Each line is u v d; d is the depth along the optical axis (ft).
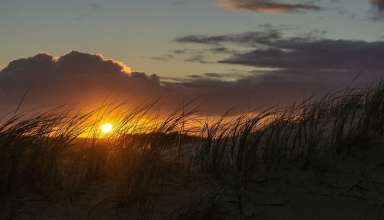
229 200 16.21
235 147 19.54
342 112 21.67
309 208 16.06
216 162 18.31
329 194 16.79
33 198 15.56
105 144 18.45
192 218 15.02
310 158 18.58
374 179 17.53
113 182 16.89
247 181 17.37
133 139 18.88
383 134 20.49
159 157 18.17
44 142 17.07
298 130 19.39
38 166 16.37
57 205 15.35
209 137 19.38
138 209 15.44
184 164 18.66
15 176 15.90
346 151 19.22
